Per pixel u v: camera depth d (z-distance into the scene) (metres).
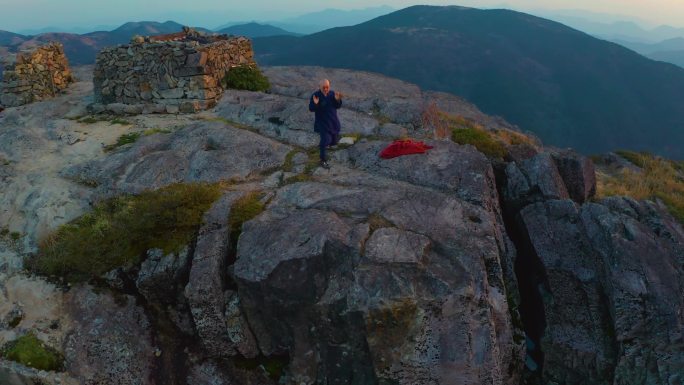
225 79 19.98
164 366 9.16
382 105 16.80
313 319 8.50
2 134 16.05
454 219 9.85
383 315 8.00
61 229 11.12
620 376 9.16
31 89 20.91
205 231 9.78
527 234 11.30
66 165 13.98
